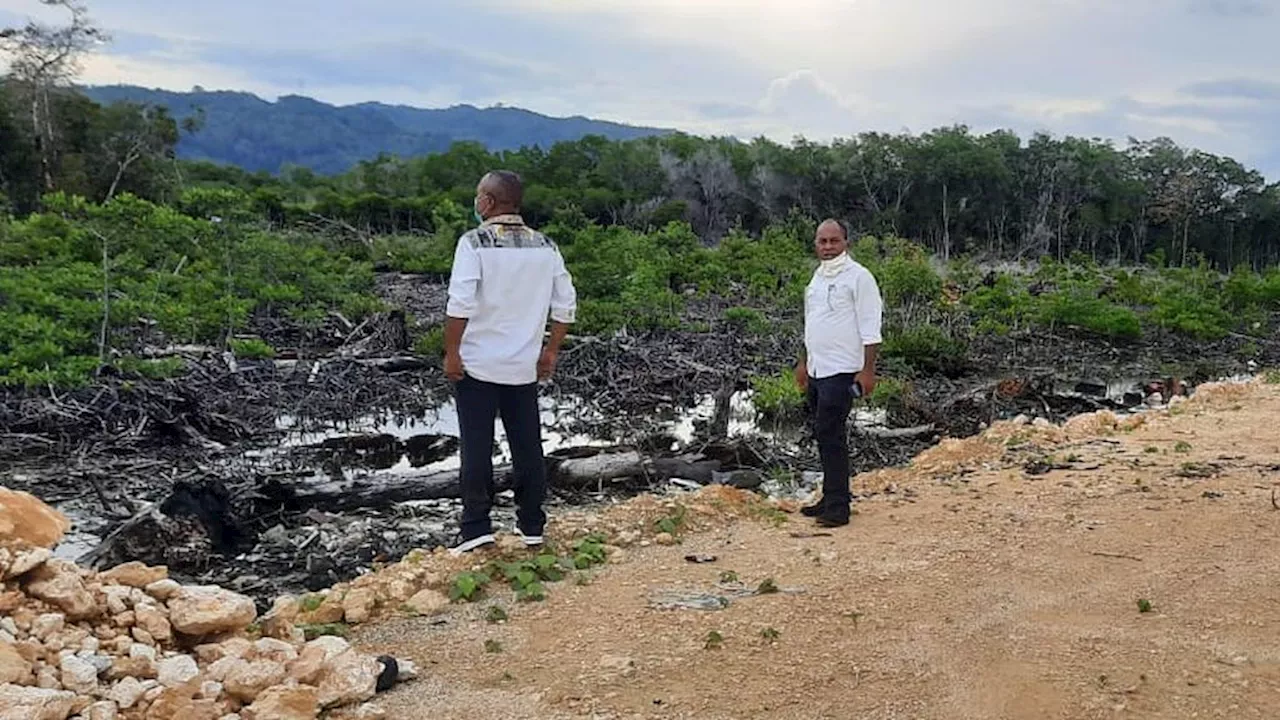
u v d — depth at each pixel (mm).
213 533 8109
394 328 18969
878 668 4328
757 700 4066
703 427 13766
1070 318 24328
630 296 21266
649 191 67750
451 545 8180
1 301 15156
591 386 16516
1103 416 10031
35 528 4316
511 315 5535
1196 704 3996
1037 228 65062
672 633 4676
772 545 6059
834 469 6512
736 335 21641
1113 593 5152
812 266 29250
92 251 18172
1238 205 73125
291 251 21703
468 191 55844
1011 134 71750
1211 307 26344
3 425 11539
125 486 10125
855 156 70188
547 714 3965
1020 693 4113
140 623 4074
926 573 5461
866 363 6332
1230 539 5949
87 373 12680
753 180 68938
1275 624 4730
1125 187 69875
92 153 44312
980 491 7227
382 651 4574
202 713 3621
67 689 3570
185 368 14539
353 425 13797
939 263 46719
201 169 66750
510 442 5754
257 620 4688
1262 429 9406
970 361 20797
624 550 6035
